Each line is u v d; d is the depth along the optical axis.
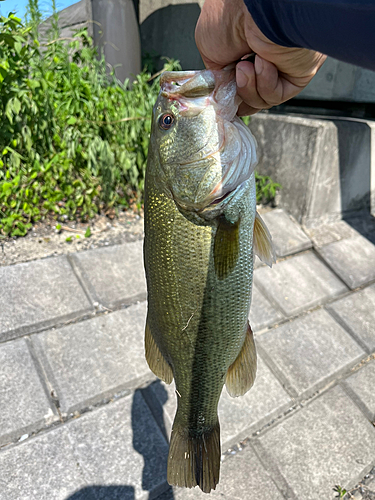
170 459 0.34
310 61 0.25
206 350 0.31
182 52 1.29
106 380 0.56
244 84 0.26
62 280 0.66
